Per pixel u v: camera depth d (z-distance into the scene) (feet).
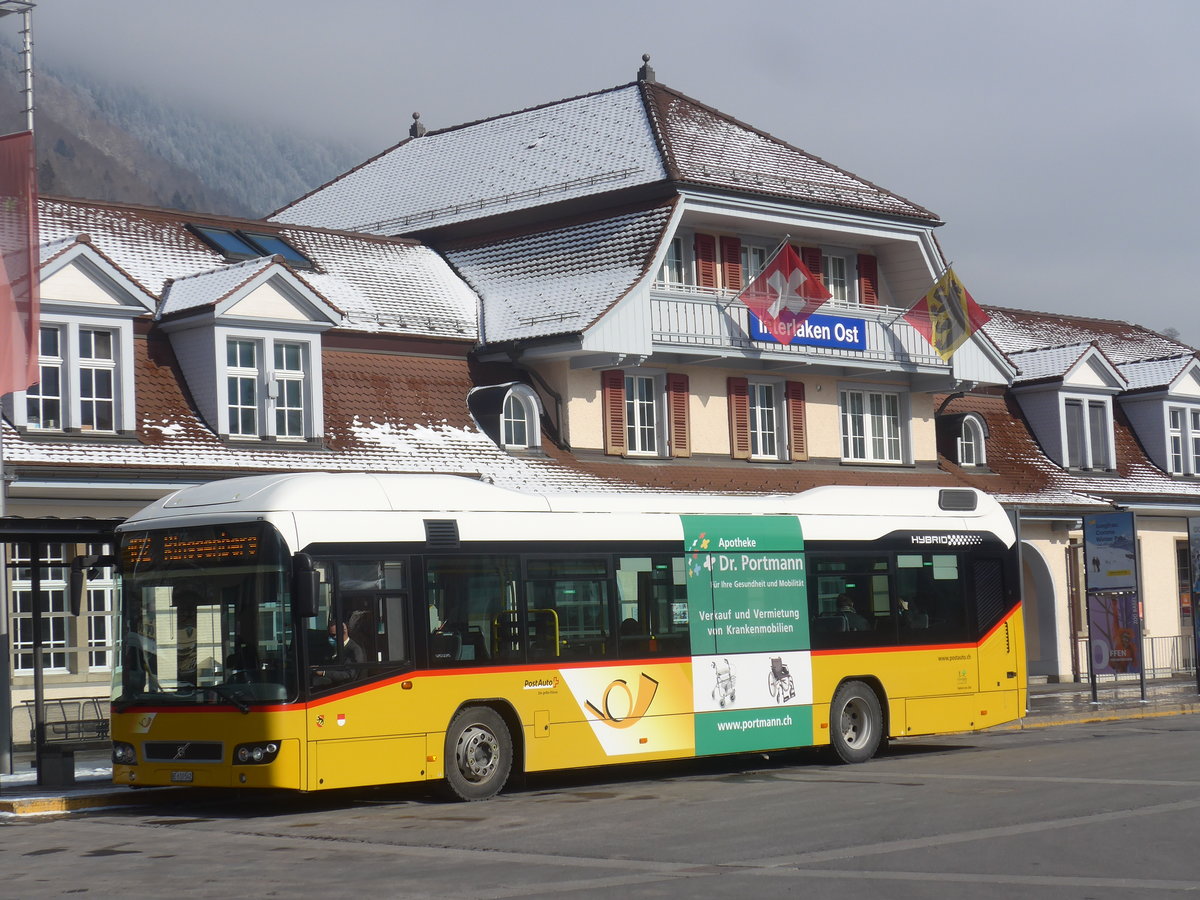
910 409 134.72
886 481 130.72
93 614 88.63
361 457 98.84
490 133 138.31
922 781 65.57
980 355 136.26
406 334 108.37
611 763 67.72
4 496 72.64
